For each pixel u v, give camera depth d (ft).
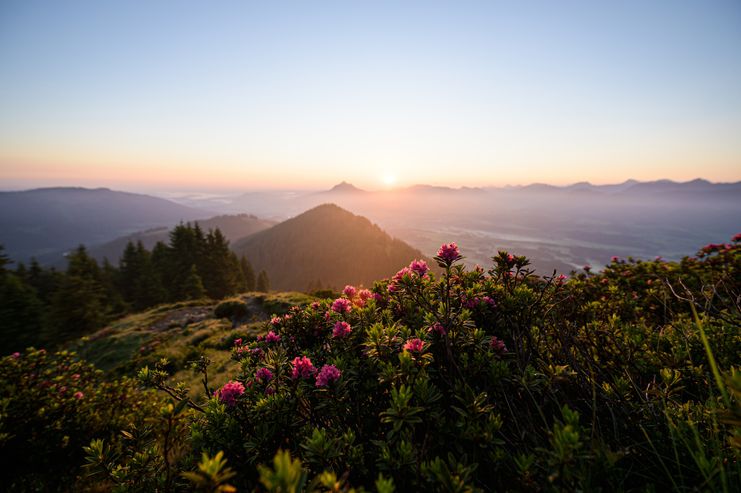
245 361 9.62
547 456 4.55
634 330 10.21
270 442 6.73
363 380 7.08
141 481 7.29
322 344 9.76
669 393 5.94
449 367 6.71
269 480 3.18
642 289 17.26
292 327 10.33
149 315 85.30
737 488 3.96
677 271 17.62
